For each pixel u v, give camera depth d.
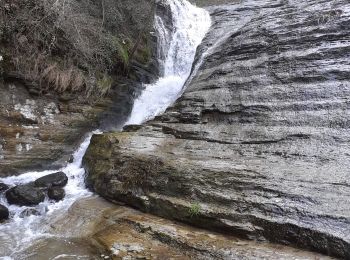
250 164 7.53
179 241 6.32
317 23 10.34
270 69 10.08
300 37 10.27
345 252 5.25
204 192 7.07
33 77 10.38
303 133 7.92
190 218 6.92
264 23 12.02
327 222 5.64
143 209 7.79
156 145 9.43
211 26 18.25
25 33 10.33
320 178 6.52
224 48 12.89
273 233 5.98
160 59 15.95
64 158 10.98
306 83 9.04
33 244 6.89
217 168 7.52
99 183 9.09
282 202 6.23
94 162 9.86
